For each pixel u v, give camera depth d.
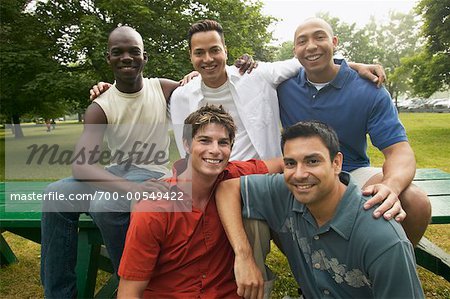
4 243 3.58
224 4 12.37
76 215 2.29
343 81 2.51
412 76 18.39
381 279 1.60
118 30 2.55
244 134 2.87
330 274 1.79
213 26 2.74
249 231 2.03
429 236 3.92
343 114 2.52
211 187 1.99
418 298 1.56
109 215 2.21
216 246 1.94
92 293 2.57
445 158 8.46
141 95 2.63
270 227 2.04
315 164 1.68
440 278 3.15
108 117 2.55
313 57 2.47
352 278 1.74
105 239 2.28
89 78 12.38
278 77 2.75
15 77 12.51
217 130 1.88
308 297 1.94
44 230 2.25
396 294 1.57
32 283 3.29
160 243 1.85
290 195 1.91
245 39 12.54
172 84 2.92
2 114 14.09
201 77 2.88
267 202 1.97
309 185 1.69
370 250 1.62
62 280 2.25
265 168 2.30
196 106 2.82
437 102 33.78
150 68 10.80
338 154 1.74
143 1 11.73
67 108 18.12
